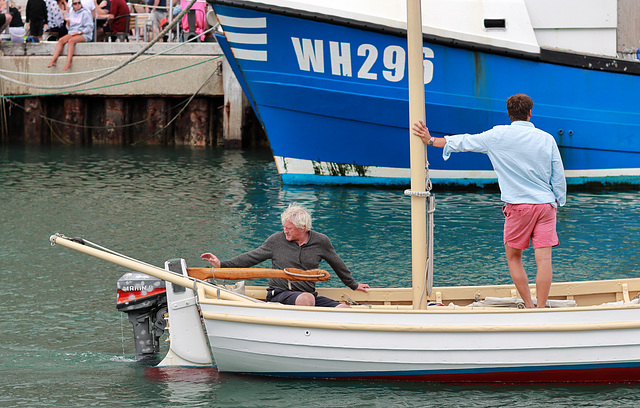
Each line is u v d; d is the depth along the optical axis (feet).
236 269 28.48
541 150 27.63
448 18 65.16
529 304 29.01
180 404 25.43
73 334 32.22
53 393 26.25
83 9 98.02
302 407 25.23
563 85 67.15
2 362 29.01
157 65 97.45
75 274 41.50
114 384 26.94
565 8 67.62
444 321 26.14
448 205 62.13
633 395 26.04
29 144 100.58
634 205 61.57
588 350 26.12
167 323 29.89
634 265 42.34
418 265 27.48
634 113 68.64
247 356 27.25
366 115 67.72
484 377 26.78
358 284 30.63
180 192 66.23
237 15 65.31
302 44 65.67
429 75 66.03
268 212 57.67
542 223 28.04
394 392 26.40
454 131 67.92
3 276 40.86
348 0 64.69
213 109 100.63
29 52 98.78
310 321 26.55
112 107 100.27
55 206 59.36
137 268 27.53
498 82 66.59
